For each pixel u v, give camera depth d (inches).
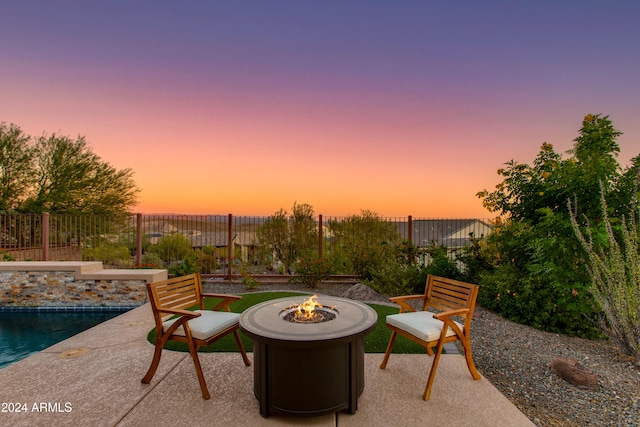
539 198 231.1
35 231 377.7
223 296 148.3
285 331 103.3
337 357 104.1
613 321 170.1
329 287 347.6
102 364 146.3
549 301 207.5
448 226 370.6
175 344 169.5
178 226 378.9
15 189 618.2
